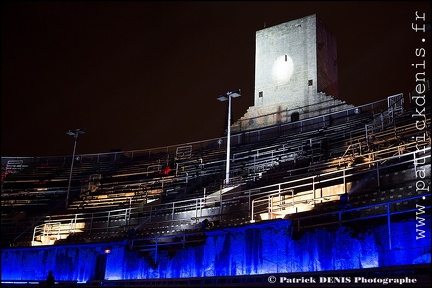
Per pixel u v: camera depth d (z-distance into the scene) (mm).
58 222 35094
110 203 36406
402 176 20109
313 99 44906
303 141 35344
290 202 23984
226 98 34125
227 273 22641
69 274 27859
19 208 40750
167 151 46531
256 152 37938
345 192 20844
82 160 49469
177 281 22562
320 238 19969
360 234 18828
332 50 50062
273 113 46250
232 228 22922
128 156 48094
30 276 28969
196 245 24516
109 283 24891
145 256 26109
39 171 48781
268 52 48969
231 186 29844
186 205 29016
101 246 27500
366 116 36125
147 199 34938
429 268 15461
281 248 21141
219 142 44625
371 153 23984
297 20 48156
